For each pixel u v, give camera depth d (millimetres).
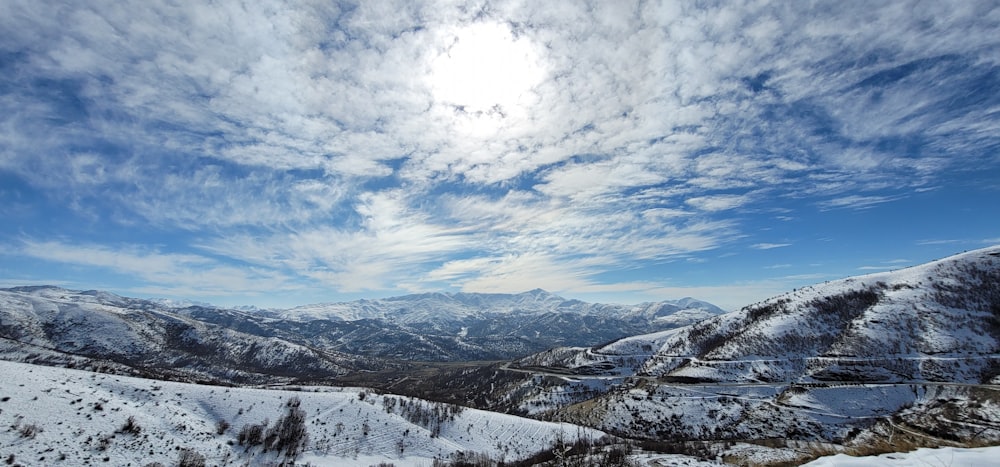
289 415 106375
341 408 117062
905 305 157500
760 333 179375
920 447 23734
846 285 199125
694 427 126938
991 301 145875
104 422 73750
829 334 163500
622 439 121938
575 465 70500
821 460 18266
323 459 93125
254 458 85562
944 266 178000
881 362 132625
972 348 126750
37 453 59156
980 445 21859
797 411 116438
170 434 80750
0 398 67875
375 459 99250
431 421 128000
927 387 110375
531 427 133000
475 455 110438
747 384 146875
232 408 102625
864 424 103312
